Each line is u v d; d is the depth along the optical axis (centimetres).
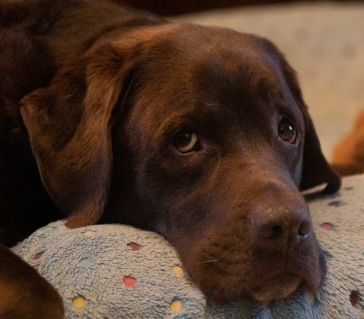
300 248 110
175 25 158
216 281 116
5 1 164
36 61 155
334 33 443
